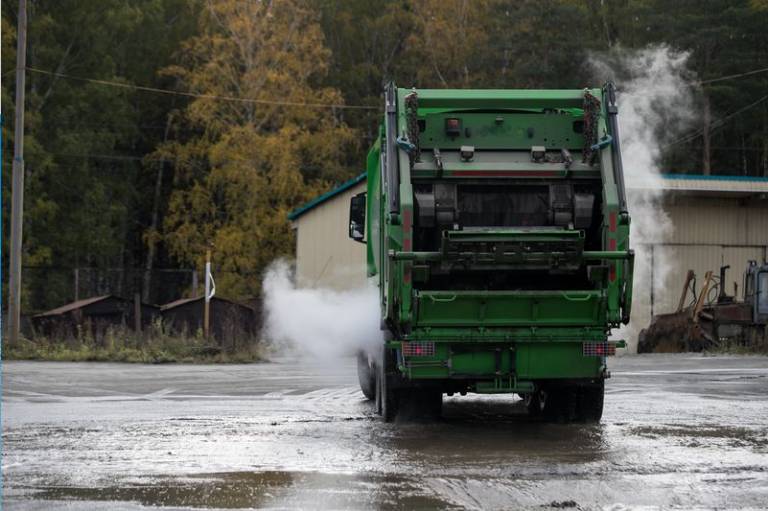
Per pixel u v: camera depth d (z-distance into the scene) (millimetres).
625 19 141750
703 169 142000
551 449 22969
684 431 26234
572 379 26906
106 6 128875
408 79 143750
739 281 85562
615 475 19531
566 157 27609
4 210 116375
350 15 149250
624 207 26344
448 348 26078
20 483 18688
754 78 137250
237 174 119562
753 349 72062
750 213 86000
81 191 127500
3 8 124625
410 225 26000
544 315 26016
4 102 116125
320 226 85812
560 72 134500
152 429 26406
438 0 143500
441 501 17188
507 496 17578
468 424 27875
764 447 23250
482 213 28266
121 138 134250
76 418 28875
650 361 61656
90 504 16875
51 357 60938
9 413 30297
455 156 28000
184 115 136875
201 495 17641
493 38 137500
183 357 60031
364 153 143875
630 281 25984
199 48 129000
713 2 137625
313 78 143375
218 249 118812
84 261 134125
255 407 32406
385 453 22328
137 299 68438
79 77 129000
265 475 19547
